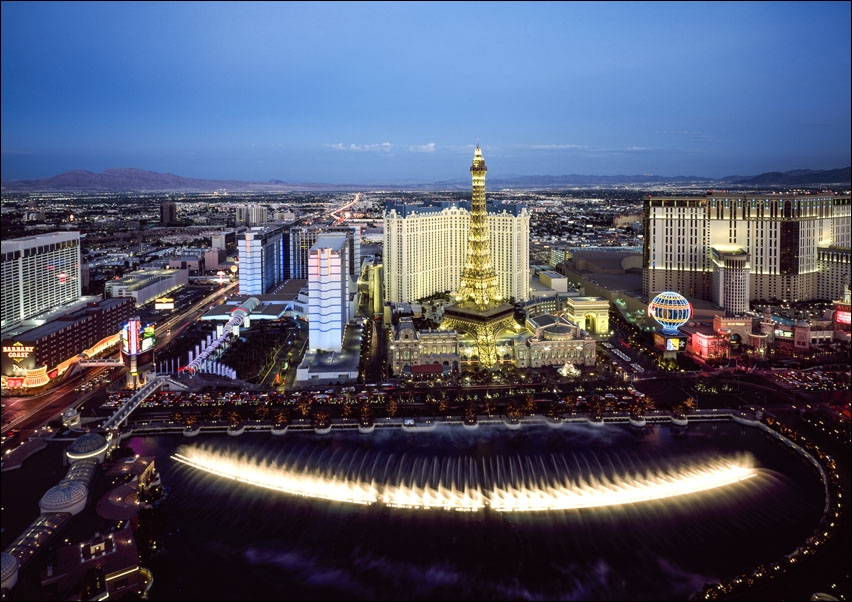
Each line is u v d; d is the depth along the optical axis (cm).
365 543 18825
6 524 19225
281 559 18062
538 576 17350
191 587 16862
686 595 16562
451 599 16462
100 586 16112
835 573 16938
